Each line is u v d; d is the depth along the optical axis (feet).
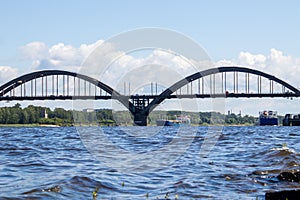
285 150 100.53
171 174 74.79
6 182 66.03
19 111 542.57
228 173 74.90
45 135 239.09
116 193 59.11
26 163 89.10
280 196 52.34
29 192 58.18
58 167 83.10
